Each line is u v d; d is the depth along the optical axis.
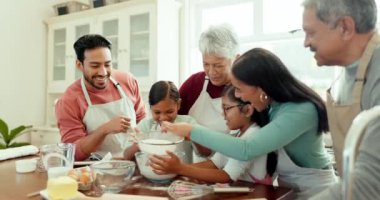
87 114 1.54
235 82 0.98
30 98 3.38
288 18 2.55
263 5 2.66
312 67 2.40
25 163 1.14
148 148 0.97
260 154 0.89
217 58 1.27
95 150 1.39
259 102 0.99
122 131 1.28
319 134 0.99
